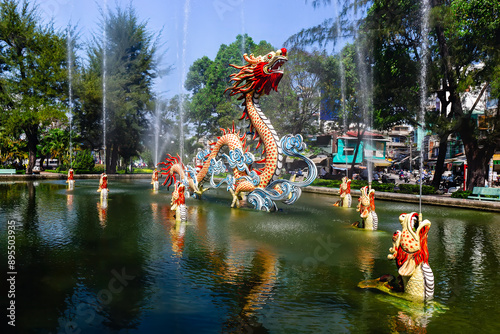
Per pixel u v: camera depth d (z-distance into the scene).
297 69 29.05
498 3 16.30
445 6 17.73
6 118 28.89
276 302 4.29
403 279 4.66
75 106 35.09
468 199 16.05
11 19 28.47
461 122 18.88
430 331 3.63
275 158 11.91
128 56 38.78
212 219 10.20
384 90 21.00
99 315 3.86
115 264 5.68
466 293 4.77
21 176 27.22
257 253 6.51
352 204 15.91
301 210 12.66
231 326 3.66
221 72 41.00
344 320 3.84
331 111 29.66
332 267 5.76
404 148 54.62
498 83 16.66
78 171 34.59
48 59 29.91
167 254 6.33
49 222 9.20
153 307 4.09
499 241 8.29
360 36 21.84
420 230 4.58
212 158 14.92
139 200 14.87
